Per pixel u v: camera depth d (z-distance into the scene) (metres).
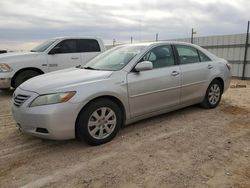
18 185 2.76
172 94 4.67
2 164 3.24
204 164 3.14
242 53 12.61
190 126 4.53
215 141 3.86
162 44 4.74
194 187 2.66
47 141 3.96
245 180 2.79
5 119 5.20
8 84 7.60
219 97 5.80
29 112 3.42
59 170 3.05
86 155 3.44
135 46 4.71
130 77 4.05
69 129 3.46
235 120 4.88
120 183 2.75
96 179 2.84
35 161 3.30
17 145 3.83
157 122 4.75
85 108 3.57
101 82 3.75
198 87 5.18
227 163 3.17
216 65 5.60
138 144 3.76
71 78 3.82
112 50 5.02
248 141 3.86
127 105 4.04
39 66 8.00
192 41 15.33
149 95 4.29
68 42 8.62
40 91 3.47
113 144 3.78
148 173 2.94
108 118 3.82
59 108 3.35
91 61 4.96
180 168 3.04
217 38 13.80
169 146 3.68
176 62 4.82
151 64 4.04
